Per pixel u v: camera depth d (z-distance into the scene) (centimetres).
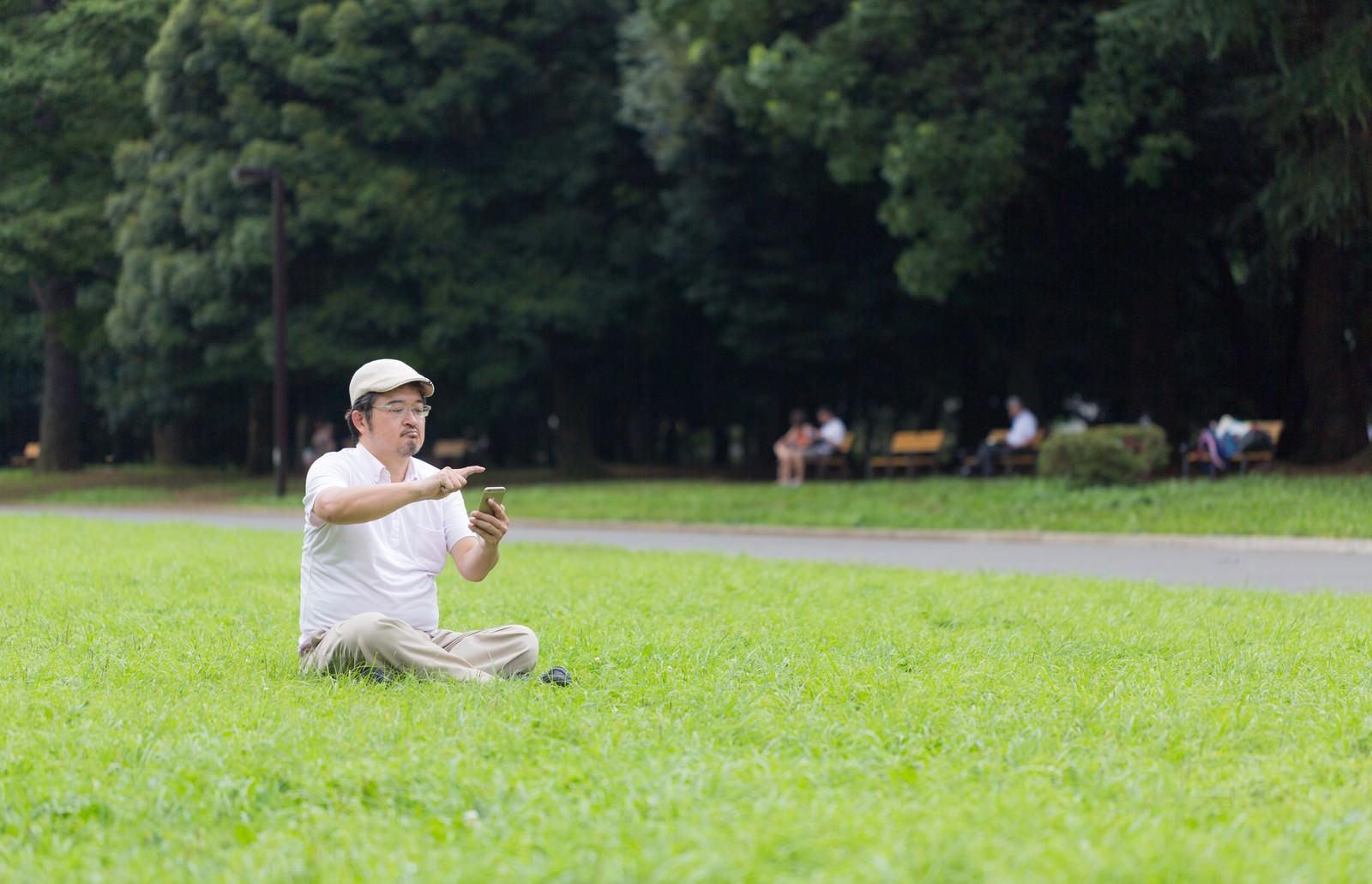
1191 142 2261
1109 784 385
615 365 3981
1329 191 1902
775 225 3253
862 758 414
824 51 2403
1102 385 4084
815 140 2458
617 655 655
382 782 387
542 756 421
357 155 3281
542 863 309
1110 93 2217
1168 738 452
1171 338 2895
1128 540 1731
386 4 3222
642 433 4938
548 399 4612
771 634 739
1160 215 2683
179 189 3378
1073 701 520
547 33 3319
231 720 478
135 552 1376
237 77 3291
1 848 340
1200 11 1828
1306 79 1853
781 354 3397
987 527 1917
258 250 3180
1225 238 2781
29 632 755
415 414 593
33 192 3684
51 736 450
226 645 707
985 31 2336
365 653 570
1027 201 2730
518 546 1622
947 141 2306
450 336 3294
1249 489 1864
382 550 595
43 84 3597
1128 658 671
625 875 297
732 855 302
